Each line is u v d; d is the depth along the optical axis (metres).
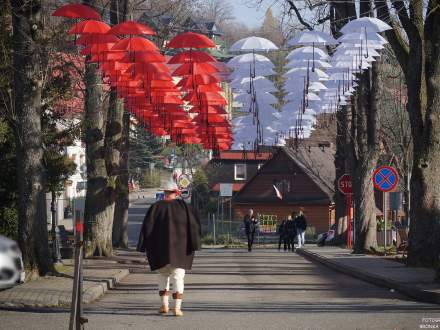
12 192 25.67
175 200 13.33
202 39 18.30
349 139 36.97
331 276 24.19
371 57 22.64
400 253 33.12
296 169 77.12
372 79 34.88
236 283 21.11
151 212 13.23
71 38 23.34
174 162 70.75
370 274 21.75
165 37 37.69
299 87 22.38
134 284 21.06
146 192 93.69
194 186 68.50
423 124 23.91
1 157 25.41
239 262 33.28
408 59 24.23
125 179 39.81
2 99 21.19
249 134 25.09
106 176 29.73
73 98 30.38
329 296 17.33
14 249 16.02
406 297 17.05
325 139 77.94
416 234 24.12
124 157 39.22
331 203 75.88
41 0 18.67
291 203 77.06
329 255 34.41
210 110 23.64
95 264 27.11
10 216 25.73
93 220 29.73
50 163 29.03
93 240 29.72
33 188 18.97
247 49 20.17
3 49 20.88
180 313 13.31
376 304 15.40
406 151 43.84
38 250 19.05
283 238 49.16
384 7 24.91
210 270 27.17
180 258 13.12
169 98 23.75
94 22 17.22
